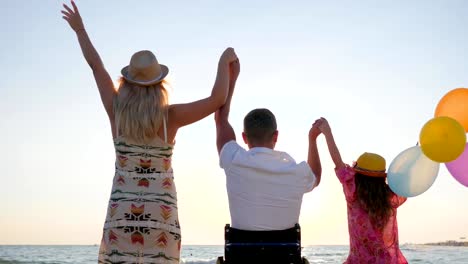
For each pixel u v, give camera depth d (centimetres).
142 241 323
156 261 323
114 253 322
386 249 445
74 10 373
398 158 439
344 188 457
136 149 334
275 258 340
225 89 354
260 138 360
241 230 343
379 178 454
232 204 356
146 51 346
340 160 452
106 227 327
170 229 329
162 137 339
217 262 350
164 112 339
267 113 363
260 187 348
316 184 389
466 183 453
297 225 346
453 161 456
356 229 449
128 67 359
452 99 465
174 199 337
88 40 371
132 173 333
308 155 425
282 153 360
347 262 452
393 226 452
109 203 332
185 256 6562
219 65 361
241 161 350
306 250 9462
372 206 445
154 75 345
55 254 6825
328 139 442
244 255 341
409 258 4966
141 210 325
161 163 337
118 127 337
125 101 337
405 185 431
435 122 428
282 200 348
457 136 420
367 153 462
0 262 4678
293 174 350
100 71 362
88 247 10769
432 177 439
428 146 422
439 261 4469
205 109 348
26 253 7306
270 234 341
